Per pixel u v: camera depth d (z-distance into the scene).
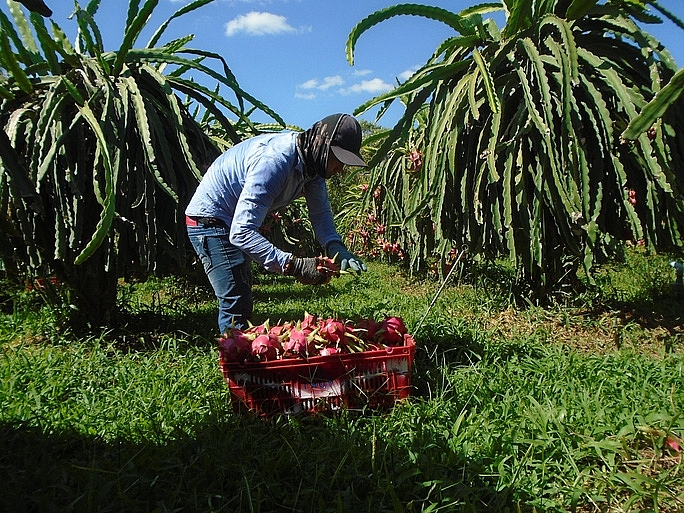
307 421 2.79
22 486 2.05
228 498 2.10
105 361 3.68
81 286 4.44
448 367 3.33
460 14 5.05
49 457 2.28
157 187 4.26
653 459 2.27
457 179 4.74
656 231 4.30
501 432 2.48
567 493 2.12
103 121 4.00
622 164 4.31
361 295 6.61
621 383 3.02
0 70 3.44
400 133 4.69
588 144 4.38
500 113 4.22
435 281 7.43
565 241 4.50
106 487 1.98
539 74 4.12
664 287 5.64
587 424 2.55
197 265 6.38
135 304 5.52
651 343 4.01
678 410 2.65
